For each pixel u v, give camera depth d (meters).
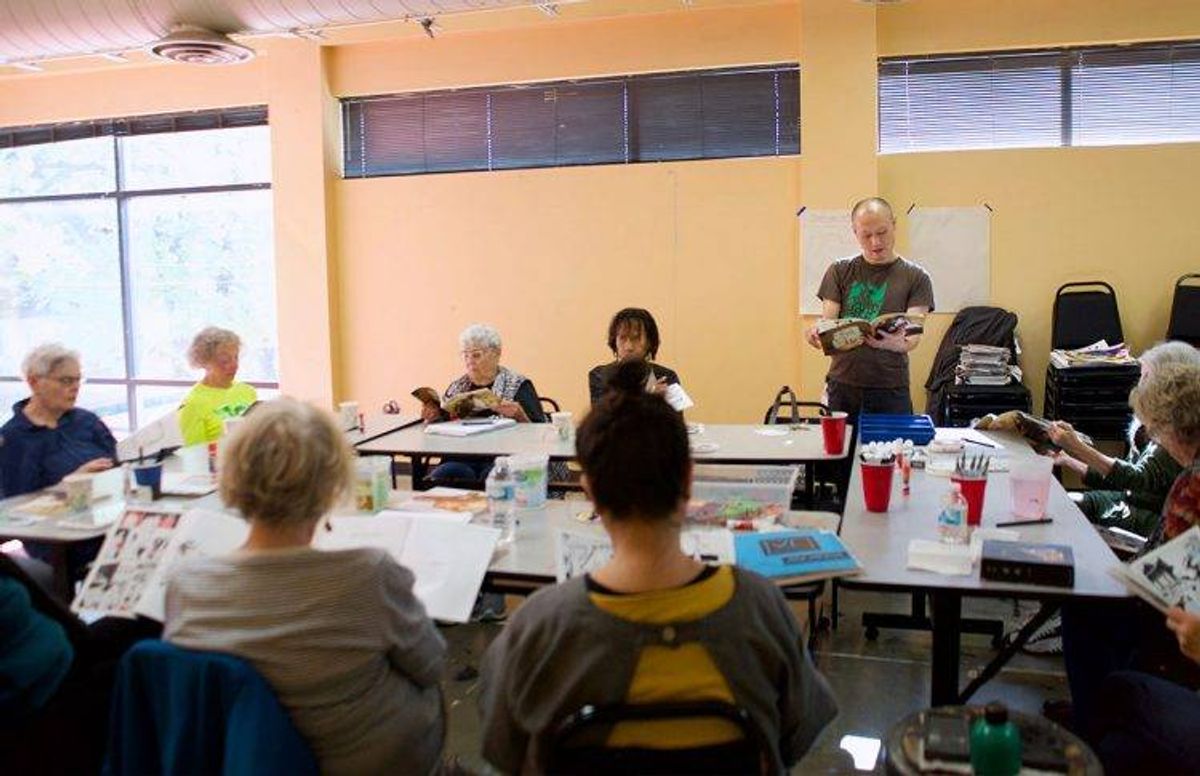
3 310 6.93
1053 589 1.79
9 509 2.68
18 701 1.63
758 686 1.24
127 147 6.48
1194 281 4.93
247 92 6.12
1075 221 5.04
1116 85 5.02
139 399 6.71
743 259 5.43
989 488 2.61
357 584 1.47
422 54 5.78
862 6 5.03
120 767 1.42
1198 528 1.75
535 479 2.38
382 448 3.41
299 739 1.40
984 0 5.00
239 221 6.34
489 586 1.97
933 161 5.15
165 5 3.94
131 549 1.97
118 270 6.62
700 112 5.49
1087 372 4.66
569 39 5.54
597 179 5.59
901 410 3.88
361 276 6.04
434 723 1.62
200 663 1.35
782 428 3.73
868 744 2.57
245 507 1.47
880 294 3.87
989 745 1.48
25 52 4.33
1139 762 1.74
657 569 1.24
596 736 1.21
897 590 1.84
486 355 4.11
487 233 5.80
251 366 6.45
